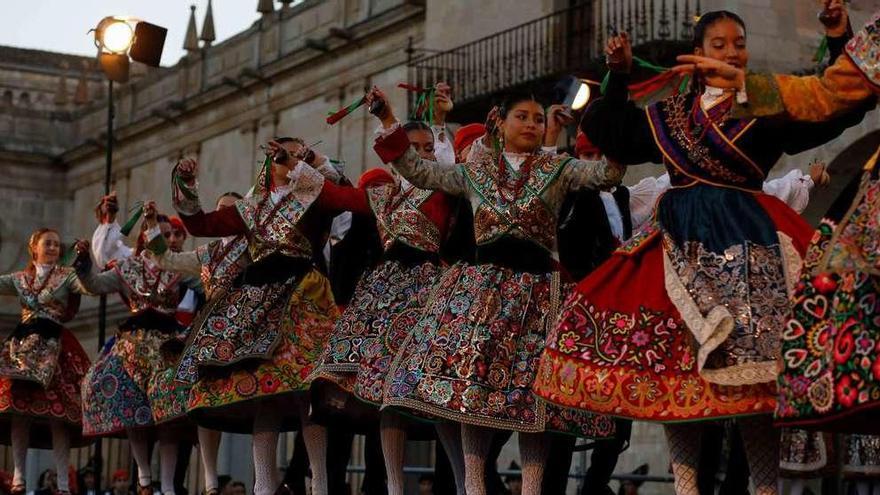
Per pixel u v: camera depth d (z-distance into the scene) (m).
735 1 22.95
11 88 56.72
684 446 6.91
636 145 7.34
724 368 6.52
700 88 7.15
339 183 10.62
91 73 57.53
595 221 9.16
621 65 7.32
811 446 11.62
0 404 13.70
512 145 8.65
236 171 39.00
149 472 13.50
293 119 36.81
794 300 5.93
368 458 10.92
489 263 8.45
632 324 6.95
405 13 32.28
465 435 8.38
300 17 37.38
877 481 11.93
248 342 10.20
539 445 8.31
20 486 14.03
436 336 8.36
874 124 20.69
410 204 9.52
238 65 39.50
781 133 6.94
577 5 24.84
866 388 5.55
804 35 23.25
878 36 6.08
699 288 6.70
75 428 14.27
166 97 43.03
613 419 8.36
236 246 10.98
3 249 46.94
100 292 13.36
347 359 9.22
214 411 10.65
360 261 10.54
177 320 13.39
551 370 7.14
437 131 9.98
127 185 44.41
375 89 8.48
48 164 47.62
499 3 27.86
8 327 46.59
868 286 5.63
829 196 21.36
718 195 6.95
